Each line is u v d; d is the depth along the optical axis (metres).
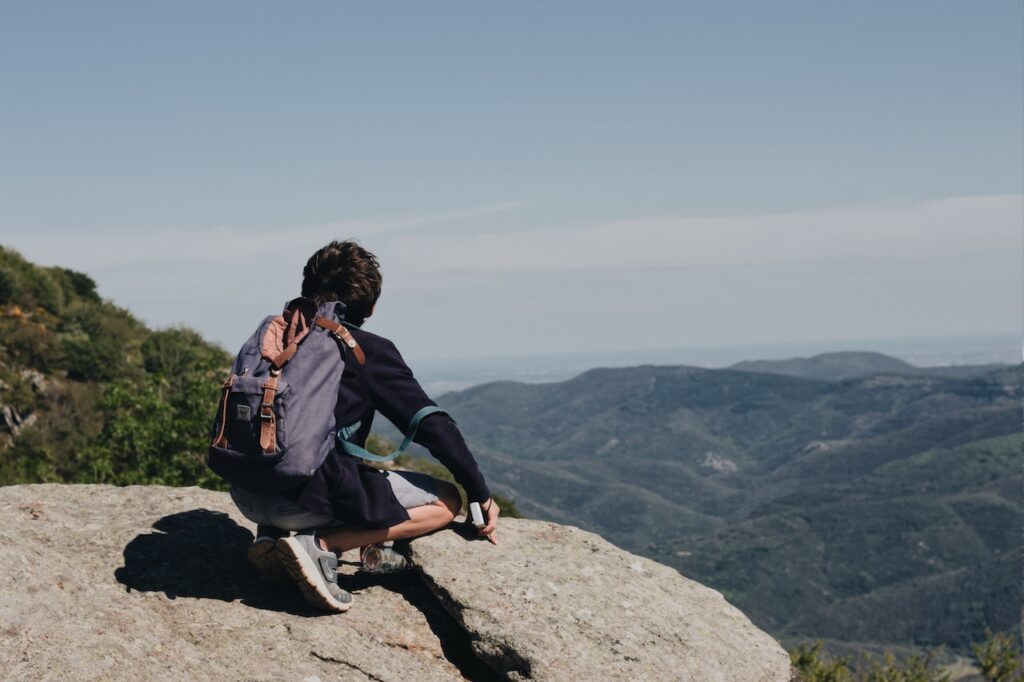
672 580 4.65
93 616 3.23
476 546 4.25
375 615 3.97
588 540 4.71
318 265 3.79
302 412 3.39
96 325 29.70
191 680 3.15
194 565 4.16
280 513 3.59
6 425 21.28
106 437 17.02
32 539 4.14
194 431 17.11
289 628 3.72
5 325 25.19
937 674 15.41
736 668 4.03
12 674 2.77
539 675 3.61
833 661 14.92
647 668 3.80
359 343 3.70
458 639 4.04
